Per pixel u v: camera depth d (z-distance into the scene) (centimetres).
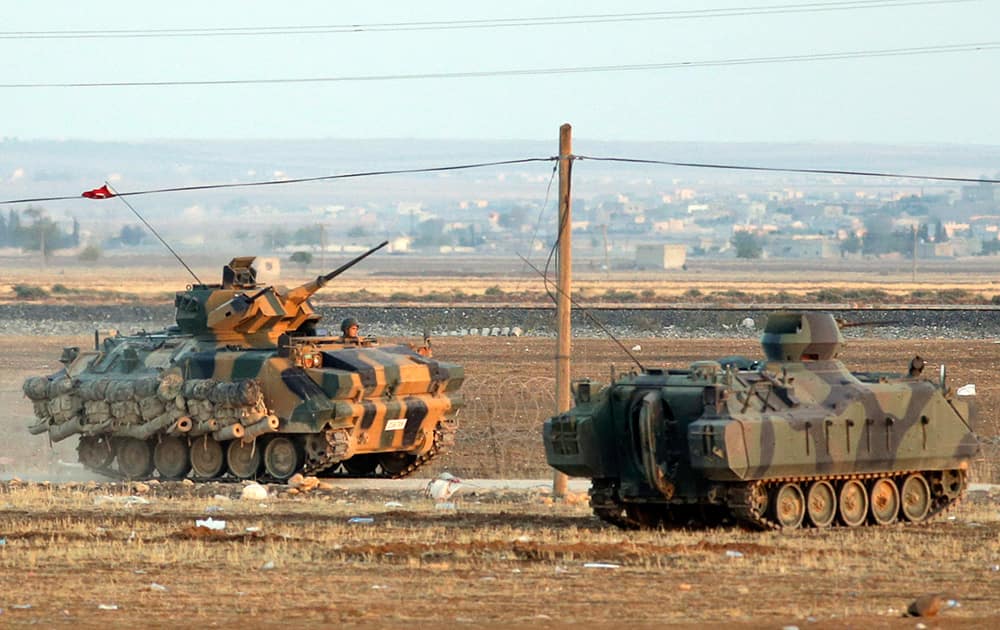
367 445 14812
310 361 14588
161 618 7469
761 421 10381
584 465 11012
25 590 8225
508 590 8206
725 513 11112
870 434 10962
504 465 15900
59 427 15762
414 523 11169
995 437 17388
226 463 15038
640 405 10875
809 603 7862
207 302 15388
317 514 11662
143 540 10088
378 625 7300
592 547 9656
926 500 11575
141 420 15162
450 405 15450
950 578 8644
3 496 12888
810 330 11188
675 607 7725
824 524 11012
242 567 8962
